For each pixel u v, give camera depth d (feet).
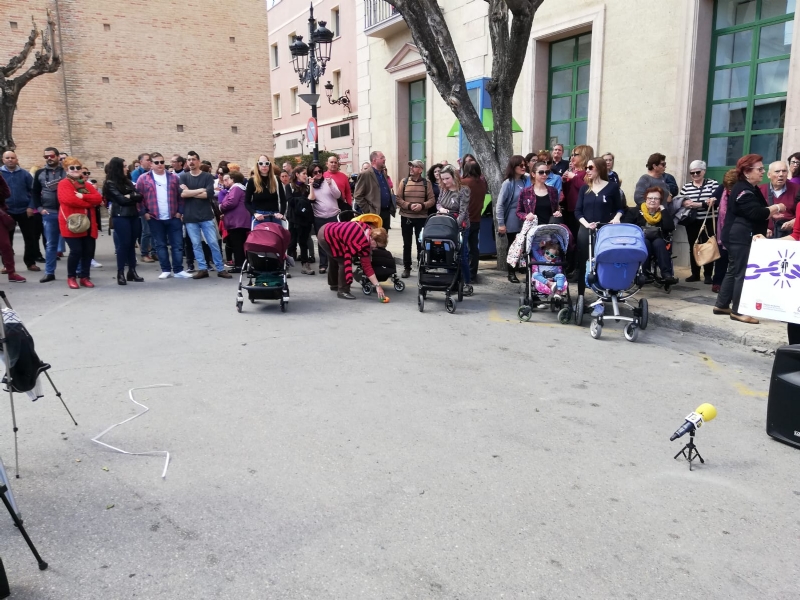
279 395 15.85
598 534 9.84
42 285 30.81
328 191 33.14
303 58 95.45
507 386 16.55
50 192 31.09
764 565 9.10
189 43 78.13
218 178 39.60
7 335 11.13
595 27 35.88
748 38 30.37
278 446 12.95
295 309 25.84
